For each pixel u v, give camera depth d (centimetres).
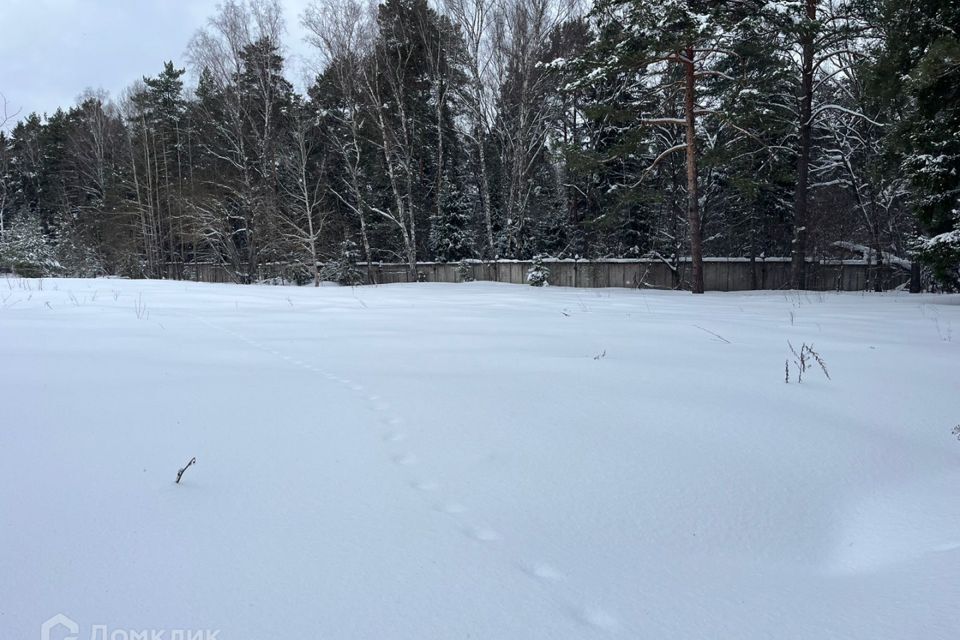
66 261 3938
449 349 625
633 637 167
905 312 1079
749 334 761
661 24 1638
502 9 2748
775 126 2056
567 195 3231
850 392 448
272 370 502
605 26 1895
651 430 353
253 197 3005
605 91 2498
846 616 180
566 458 307
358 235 3312
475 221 3431
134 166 3747
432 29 2898
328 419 362
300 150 2858
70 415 357
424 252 3422
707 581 202
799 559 221
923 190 1409
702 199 2750
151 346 613
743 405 407
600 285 2720
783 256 2973
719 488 276
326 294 1573
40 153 5169
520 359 566
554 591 190
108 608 173
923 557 217
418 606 177
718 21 1652
